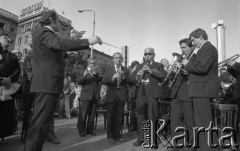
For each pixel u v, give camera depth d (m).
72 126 6.91
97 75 5.60
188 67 3.13
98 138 5.11
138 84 4.62
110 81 4.82
